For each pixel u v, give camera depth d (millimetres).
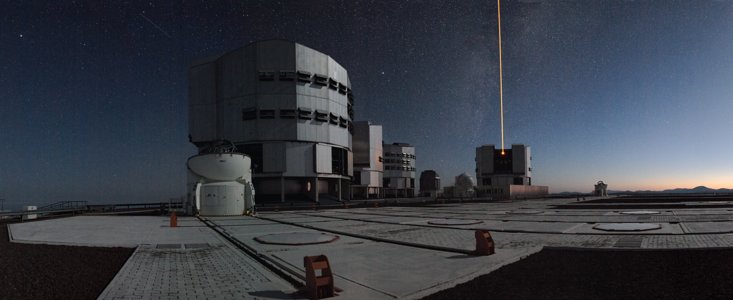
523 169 143750
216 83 78312
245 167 38375
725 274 9086
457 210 42000
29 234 19594
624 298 7402
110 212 47688
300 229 22203
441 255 12266
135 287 8609
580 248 12914
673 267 9953
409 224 24172
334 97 79500
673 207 38781
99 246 15109
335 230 20625
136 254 13156
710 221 21969
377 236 17594
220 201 36656
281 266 10680
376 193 115438
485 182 145750
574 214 30875
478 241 12078
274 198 73500
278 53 73375
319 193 79938
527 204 58750
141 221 29422
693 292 7688
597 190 116000
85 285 8938
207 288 8492
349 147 87562
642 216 26781
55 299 7801
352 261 11336
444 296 7719
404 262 11109
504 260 11125
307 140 74188
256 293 8023
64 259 12344
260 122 72312
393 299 7449
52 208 43062
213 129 77562
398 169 144500
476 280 9000
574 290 8000
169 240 17000
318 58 76625
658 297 7418
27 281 9344
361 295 7699
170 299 7660
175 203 54062
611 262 10805
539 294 7766
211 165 37250
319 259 7867
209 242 16281
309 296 7637
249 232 20312
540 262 11031
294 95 73375
